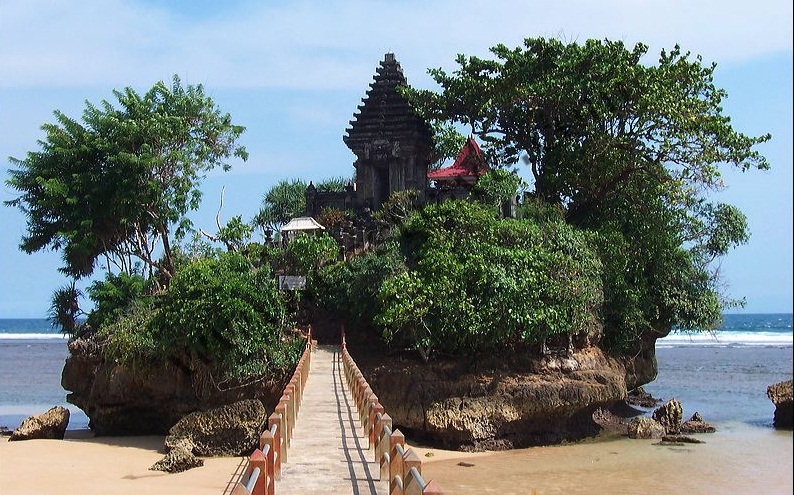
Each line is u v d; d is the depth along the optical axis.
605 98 47.69
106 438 42.31
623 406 51.22
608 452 38.41
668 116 45.19
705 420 47.19
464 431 38.91
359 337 45.22
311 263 47.12
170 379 42.03
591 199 49.78
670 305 48.72
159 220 49.28
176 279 41.50
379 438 17.98
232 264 43.19
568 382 40.53
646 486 31.22
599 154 47.50
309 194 58.84
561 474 33.69
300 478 17.27
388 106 57.28
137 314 43.88
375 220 51.53
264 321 41.84
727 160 46.34
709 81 48.38
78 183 48.03
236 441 38.69
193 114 51.84
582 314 41.19
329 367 39.28
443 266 40.53
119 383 42.41
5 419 53.22
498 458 37.25
